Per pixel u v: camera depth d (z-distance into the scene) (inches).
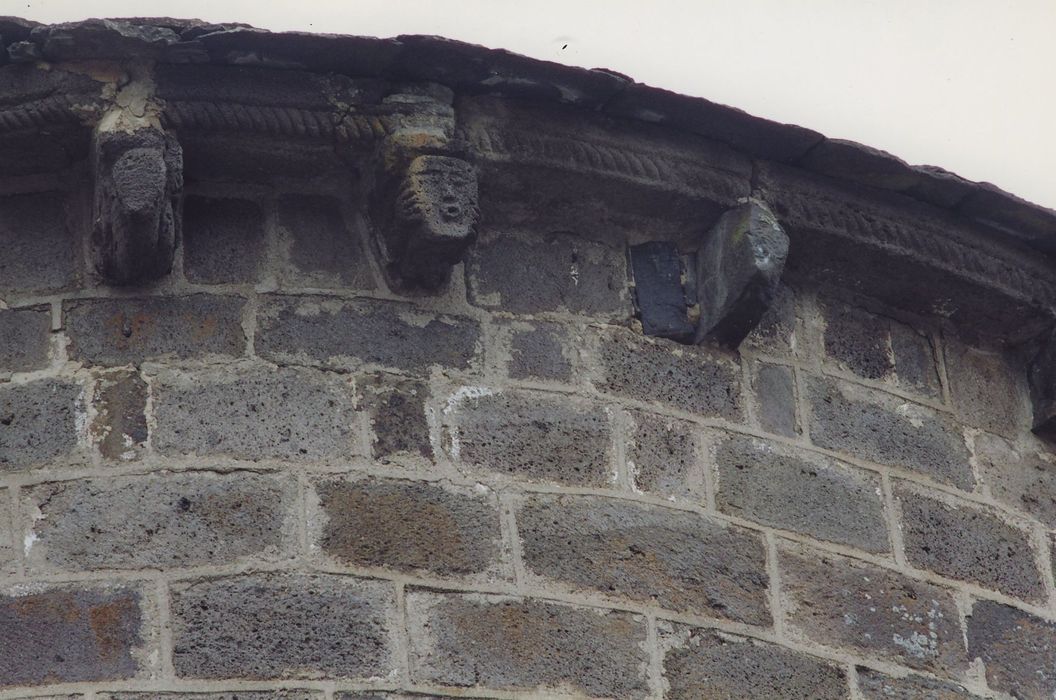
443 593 942.4
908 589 1063.6
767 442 1067.3
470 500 972.6
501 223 1066.7
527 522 977.5
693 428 1048.8
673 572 995.3
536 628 949.2
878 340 1144.8
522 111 1042.1
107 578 913.5
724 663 983.0
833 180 1111.6
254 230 1019.9
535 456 1000.2
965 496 1120.8
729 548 1019.3
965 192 1122.0
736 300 1060.5
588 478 1004.6
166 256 981.2
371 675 911.0
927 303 1160.8
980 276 1148.5
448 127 1011.3
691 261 1096.8
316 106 1001.5
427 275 1016.9
